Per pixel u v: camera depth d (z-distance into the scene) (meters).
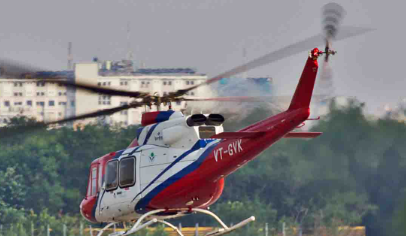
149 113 53.09
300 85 46.34
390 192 121.25
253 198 136.88
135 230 51.38
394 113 129.12
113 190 53.91
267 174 134.25
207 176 49.66
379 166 123.00
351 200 121.56
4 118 124.12
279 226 120.50
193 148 50.50
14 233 124.31
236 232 114.94
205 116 50.47
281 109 55.94
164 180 50.84
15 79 54.62
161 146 51.53
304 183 127.12
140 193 51.94
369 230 120.31
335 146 125.69
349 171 124.12
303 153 131.12
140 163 52.25
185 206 51.75
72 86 52.56
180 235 54.75
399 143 124.25
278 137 47.22
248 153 47.97
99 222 56.50
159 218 53.59
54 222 122.88
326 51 44.56
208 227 123.50
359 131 125.25
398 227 116.62
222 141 49.41
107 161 54.78
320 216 121.12
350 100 128.25
